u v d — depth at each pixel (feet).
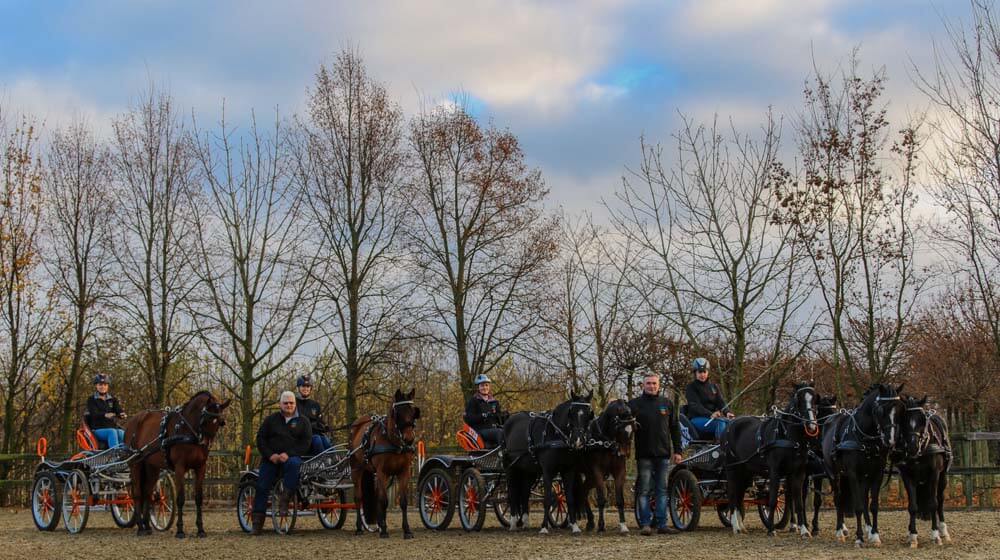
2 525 66.80
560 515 60.23
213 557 45.37
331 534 56.54
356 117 95.30
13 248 98.17
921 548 45.11
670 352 103.14
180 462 54.60
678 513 57.47
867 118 78.74
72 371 100.22
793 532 53.47
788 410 49.93
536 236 98.53
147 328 95.71
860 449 46.09
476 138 97.40
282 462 55.88
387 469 53.52
